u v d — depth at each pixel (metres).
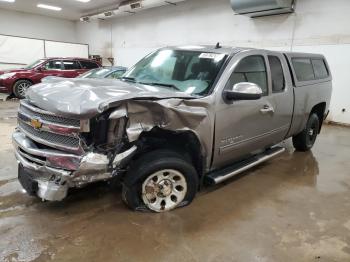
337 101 8.29
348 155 5.21
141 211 2.84
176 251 2.30
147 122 2.46
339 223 2.85
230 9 10.45
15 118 7.33
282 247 2.43
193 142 2.85
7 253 2.17
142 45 14.40
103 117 2.34
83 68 11.86
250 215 2.93
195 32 11.81
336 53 8.10
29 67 11.20
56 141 2.44
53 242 2.33
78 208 2.88
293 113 4.20
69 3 14.23
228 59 3.17
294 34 8.88
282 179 3.94
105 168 2.38
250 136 3.41
